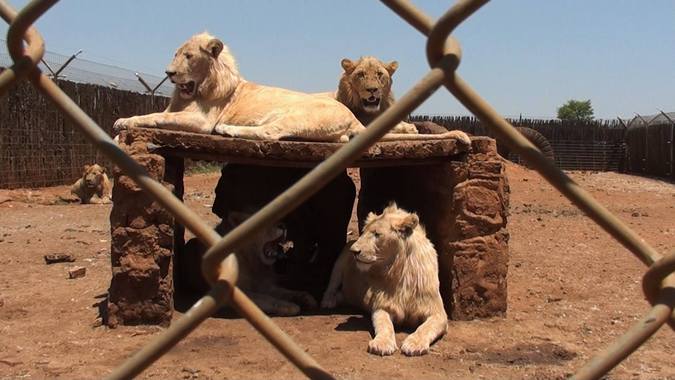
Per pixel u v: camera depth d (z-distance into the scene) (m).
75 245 9.66
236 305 1.49
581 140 34.88
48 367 4.45
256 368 4.50
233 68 6.66
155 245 5.33
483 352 4.93
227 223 6.66
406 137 5.95
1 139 16.48
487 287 5.78
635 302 6.65
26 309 6.05
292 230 8.23
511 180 22.88
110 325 5.36
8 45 1.46
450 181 5.84
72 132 19.08
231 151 5.52
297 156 5.57
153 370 4.44
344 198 8.47
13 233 10.73
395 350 4.88
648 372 4.57
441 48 1.40
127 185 5.26
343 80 7.11
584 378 1.42
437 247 6.26
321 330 5.48
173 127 6.19
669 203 18.30
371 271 5.39
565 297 6.88
